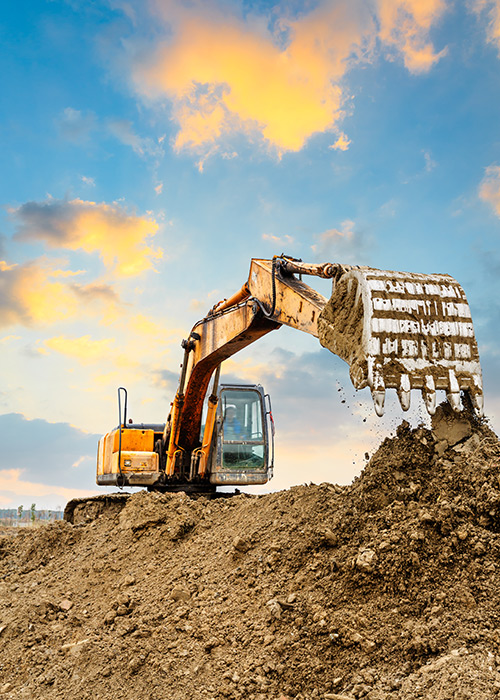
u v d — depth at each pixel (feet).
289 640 13.74
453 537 14.37
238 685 12.98
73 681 15.10
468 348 16.92
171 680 14.01
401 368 15.98
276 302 21.95
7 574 24.62
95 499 34.35
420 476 16.92
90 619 18.31
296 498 20.84
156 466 33.53
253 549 18.61
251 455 33.81
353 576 14.48
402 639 12.56
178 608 16.78
